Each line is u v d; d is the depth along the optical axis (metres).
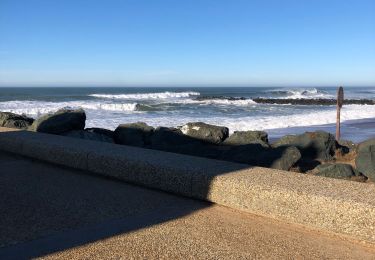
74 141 7.65
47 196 5.40
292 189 4.41
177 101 55.09
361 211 3.94
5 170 6.80
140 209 4.89
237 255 3.68
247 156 8.30
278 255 3.69
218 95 88.94
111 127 21.52
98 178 6.29
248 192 4.70
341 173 7.33
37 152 7.45
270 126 23.03
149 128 11.80
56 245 3.87
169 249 3.80
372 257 3.67
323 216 4.16
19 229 4.27
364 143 8.05
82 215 4.69
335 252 3.76
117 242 3.95
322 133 10.26
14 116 12.89
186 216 4.66
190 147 9.73
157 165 5.59
